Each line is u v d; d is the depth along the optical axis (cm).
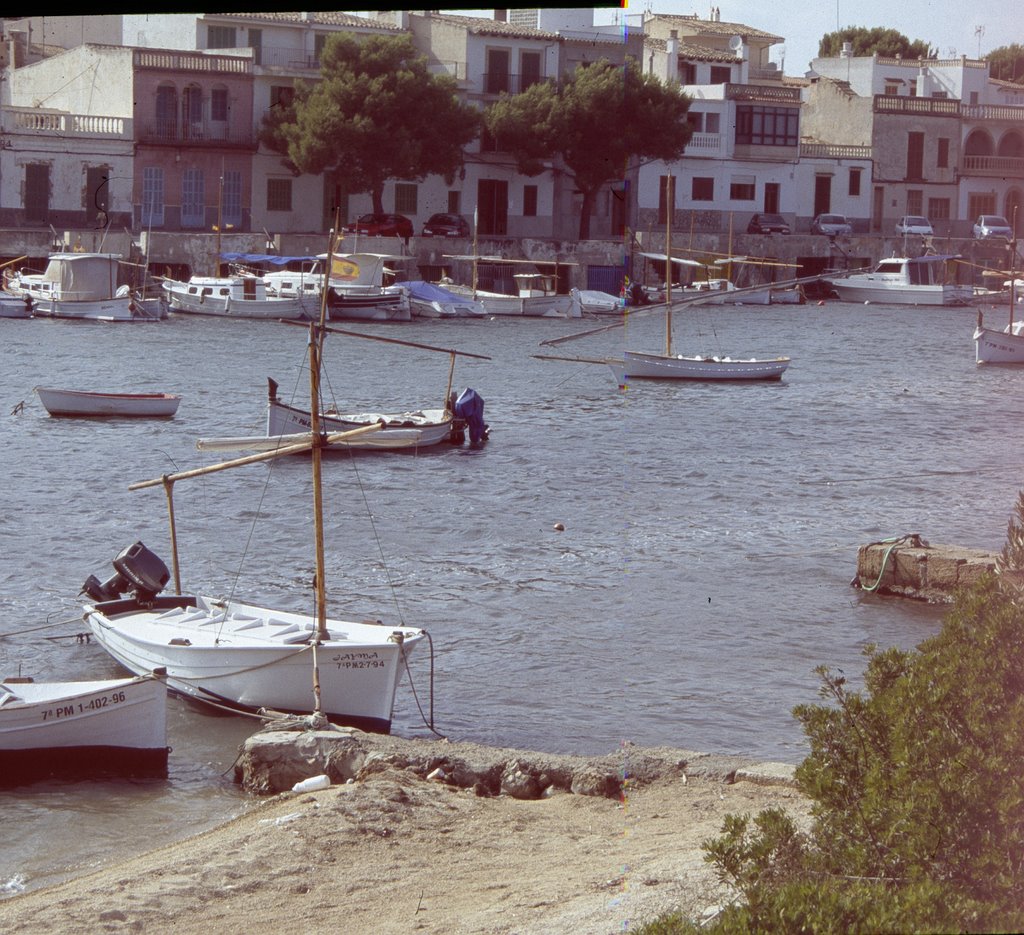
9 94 15150
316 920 1858
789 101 17575
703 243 16312
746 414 8400
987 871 1225
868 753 1452
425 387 9119
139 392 8469
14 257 13050
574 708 3189
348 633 3167
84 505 5441
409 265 14312
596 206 16425
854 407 8825
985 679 1395
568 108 14738
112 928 1847
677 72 17525
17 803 2573
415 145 13725
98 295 12394
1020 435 7819
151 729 2748
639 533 5141
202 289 12912
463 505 5625
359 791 2391
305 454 6650
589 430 7656
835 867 1311
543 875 1988
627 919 1686
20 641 3672
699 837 2141
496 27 15388
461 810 2333
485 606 4091
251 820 2364
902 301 16712
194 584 4331
